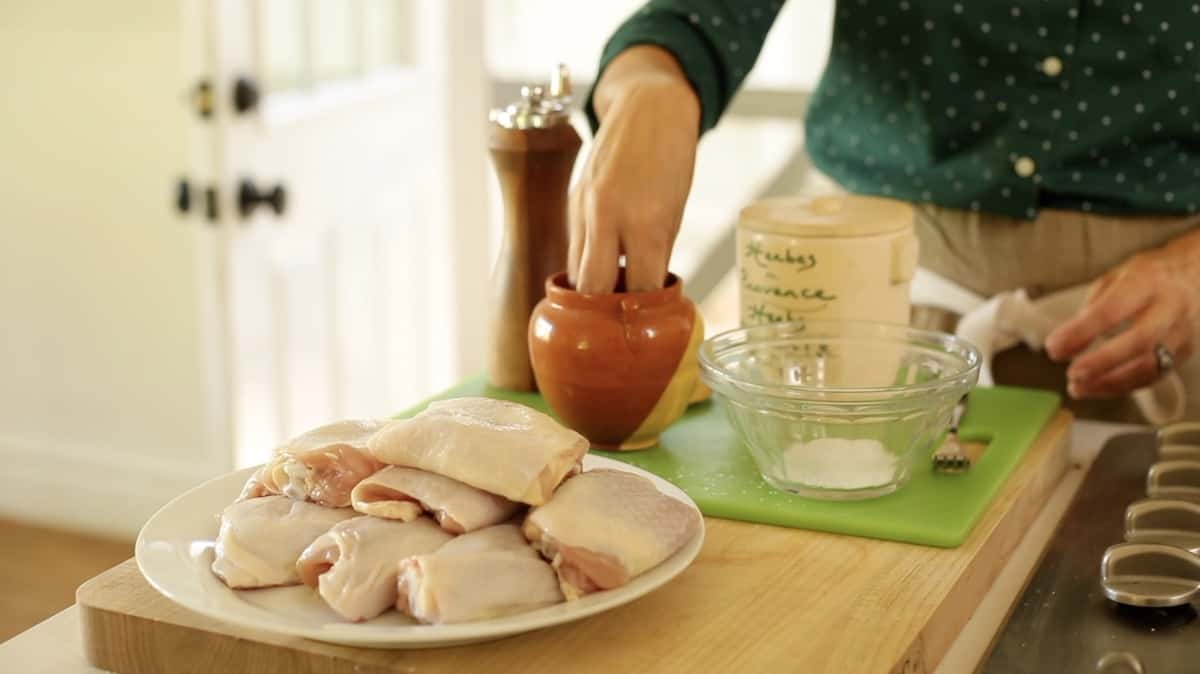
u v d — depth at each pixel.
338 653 1.21
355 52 2.95
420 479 1.25
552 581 1.22
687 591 1.28
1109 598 1.27
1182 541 1.32
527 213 1.59
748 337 1.52
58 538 3.21
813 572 1.31
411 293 3.30
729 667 1.20
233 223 2.57
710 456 1.49
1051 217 1.73
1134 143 1.69
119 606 1.25
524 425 1.27
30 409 3.24
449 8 3.27
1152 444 1.54
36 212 3.08
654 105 1.48
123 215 3.00
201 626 1.23
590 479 1.28
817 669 1.20
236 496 1.34
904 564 1.32
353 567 1.21
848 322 1.51
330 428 1.31
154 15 2.83
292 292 2.79
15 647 1.28
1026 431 1.55
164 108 2.89
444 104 3.33
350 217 2.98
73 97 2.96
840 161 1.81
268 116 2.60
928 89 1.73
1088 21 1.67
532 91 1.59
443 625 1.19
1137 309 1.64
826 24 2.98
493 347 1.63
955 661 1.28
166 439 3.12
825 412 1.39
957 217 1.76
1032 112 1.70
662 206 1.46
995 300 1.73
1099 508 1.42
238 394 2.66
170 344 3.04
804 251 1.51
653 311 1.46
